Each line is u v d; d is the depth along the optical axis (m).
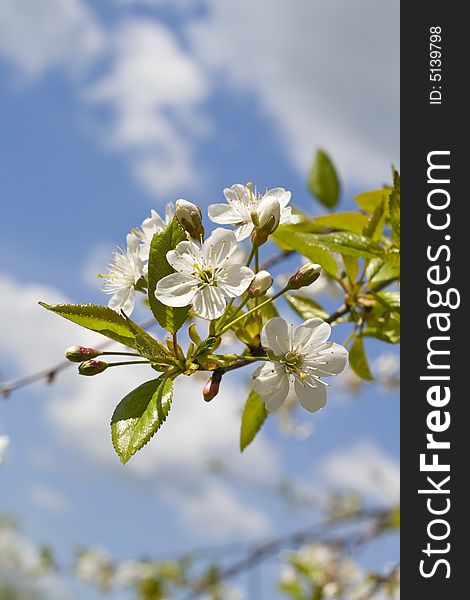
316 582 0.75
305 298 0.43
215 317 0.34
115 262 0.37
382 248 0.41
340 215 0.43
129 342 0.35
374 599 0.69
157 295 0.34
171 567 0.92
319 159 0.51
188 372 0.34
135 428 0.33
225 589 0.87
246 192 0.37
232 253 0.35
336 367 0.35
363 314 0.42
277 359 0.35
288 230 0.41
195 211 0.35
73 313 0.34
